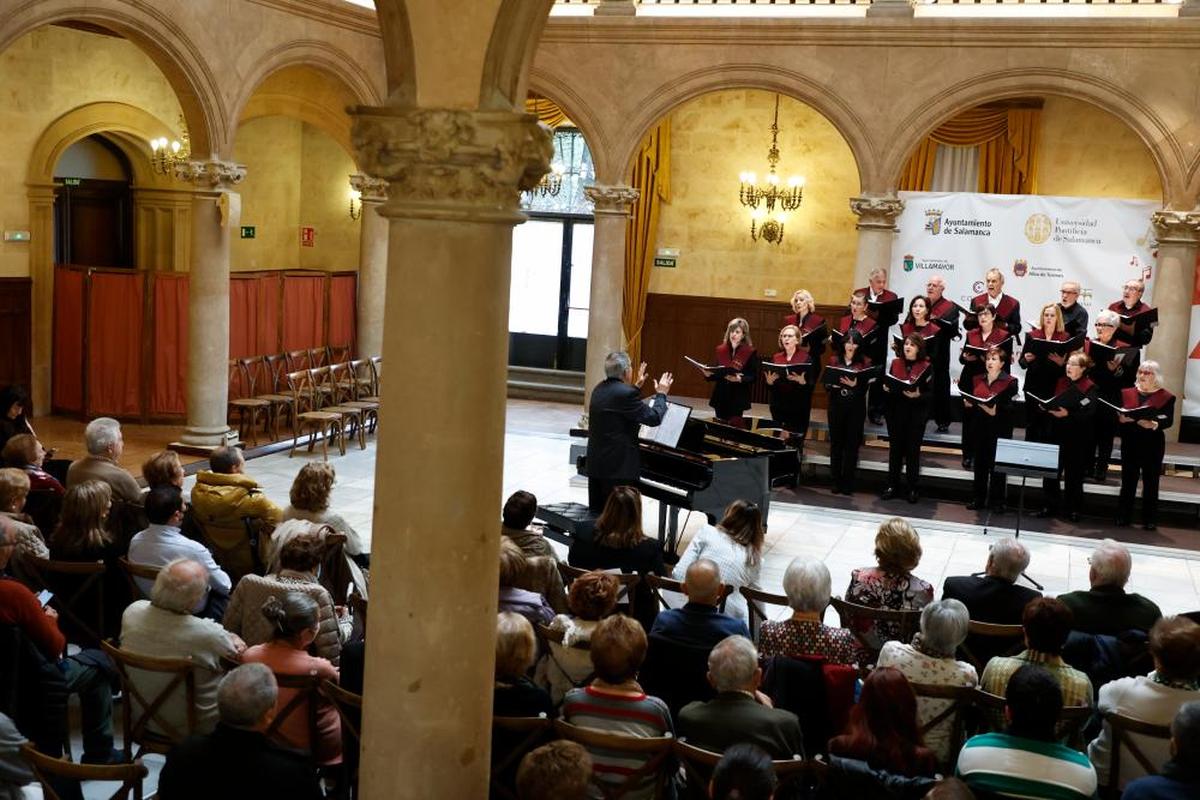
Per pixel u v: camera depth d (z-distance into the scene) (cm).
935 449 1463
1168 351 1374
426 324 423
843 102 1428
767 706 471
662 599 704
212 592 648
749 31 1441
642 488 1009
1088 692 515
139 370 1504
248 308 1572
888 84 1413
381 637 440
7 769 462
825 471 1423
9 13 1047
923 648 537
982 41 1380
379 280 1670
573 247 1948
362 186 1638
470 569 437
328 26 1441
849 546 1137
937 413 1407
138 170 1667
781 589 995
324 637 587
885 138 1422
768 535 1163
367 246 1659
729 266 1802
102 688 581
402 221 424
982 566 1091
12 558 637
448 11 414
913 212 1464
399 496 432
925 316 1330
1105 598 621
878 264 1447
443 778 443
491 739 464
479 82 419
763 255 1786
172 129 1653
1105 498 1332
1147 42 1334
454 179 416
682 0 1486
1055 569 1092
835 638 550
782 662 536
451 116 415
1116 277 1419
